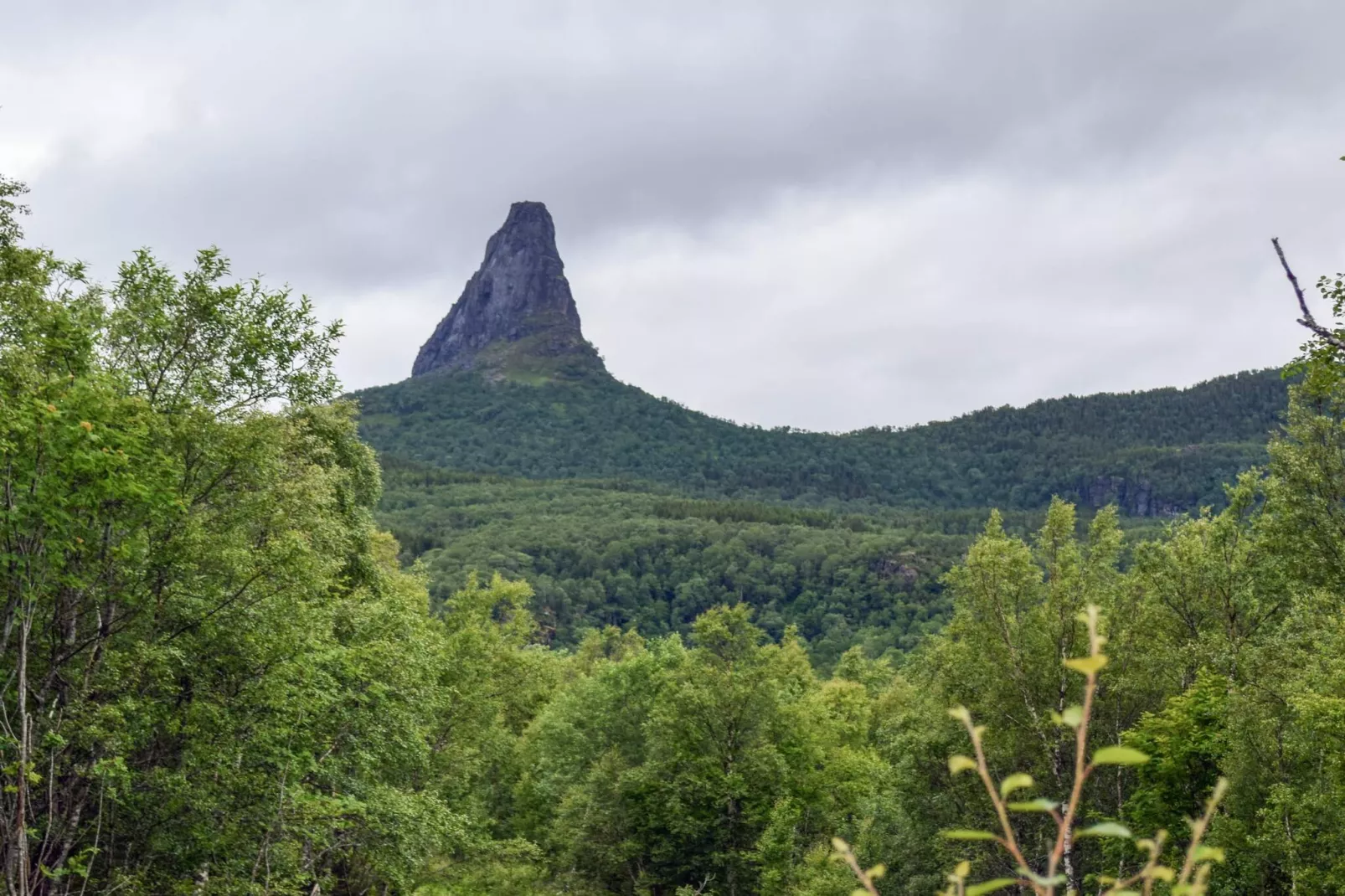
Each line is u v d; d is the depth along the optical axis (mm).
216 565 17625
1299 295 7355
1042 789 30578
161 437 16844
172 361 18344
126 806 16234
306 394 19453
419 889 29078
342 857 25047
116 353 17766
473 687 36250
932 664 32719
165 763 17859
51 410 12453
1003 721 30719
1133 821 25141
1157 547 30562
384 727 23344
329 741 21656
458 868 30203
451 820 23953
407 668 24734
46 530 13633
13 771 12820
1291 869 19453
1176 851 22906
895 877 32406
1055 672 30547
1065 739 30266
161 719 16953
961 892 2074
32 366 13742
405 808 22297
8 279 15906
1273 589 28906
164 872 17078
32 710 15844
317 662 20203
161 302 18078
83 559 15234
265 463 18109
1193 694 24938
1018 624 31375
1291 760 21531
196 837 16844
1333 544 25656
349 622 25031
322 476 19938
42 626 15852
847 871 32281
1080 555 31891
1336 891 18484
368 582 30391
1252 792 21875
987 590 31453
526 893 32125
